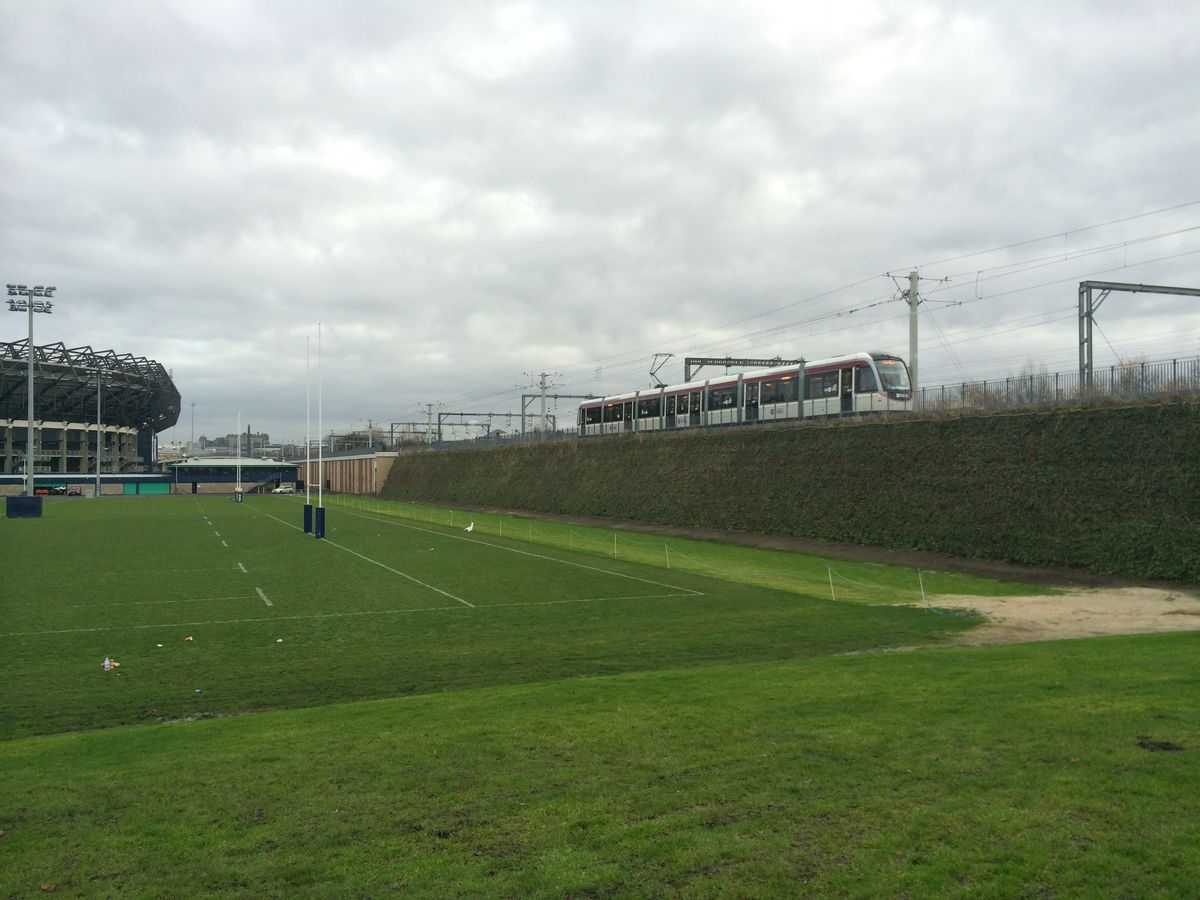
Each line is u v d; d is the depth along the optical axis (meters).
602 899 6.20
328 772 9.15
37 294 66.00
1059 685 11.54
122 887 6.67
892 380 45.50
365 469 136.00
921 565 34.69
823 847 6.82
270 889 6.56
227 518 66.25
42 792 8.87
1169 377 31.14
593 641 19.45
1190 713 9.79
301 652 18.30
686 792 8.10
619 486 62.94
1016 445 34.44
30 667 16.78
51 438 137.75
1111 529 29.69
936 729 9.67
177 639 19.69
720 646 18.70
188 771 9.39
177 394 173.00
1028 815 7.18
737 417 55.94
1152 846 6.52
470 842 7.23
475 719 11.16
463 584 29.38
